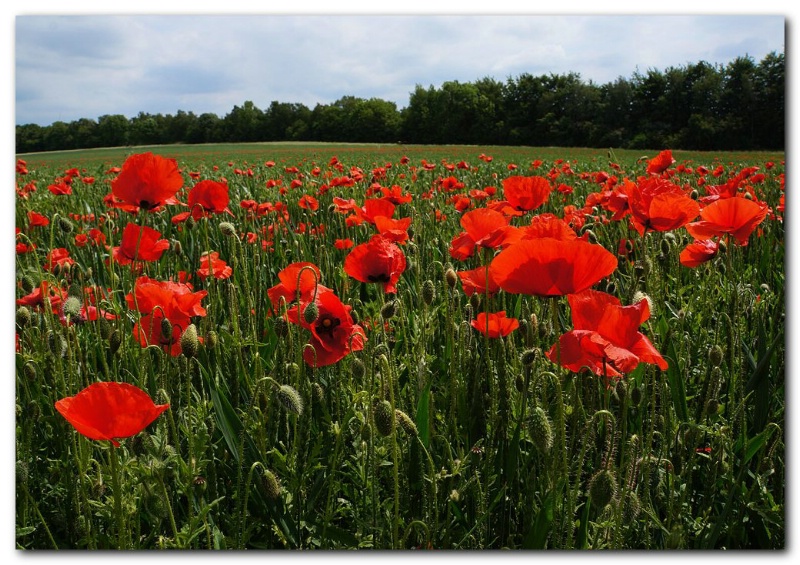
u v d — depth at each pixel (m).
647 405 2.98
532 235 2.89
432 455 2.67
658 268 4.44
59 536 2.63
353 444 2.66
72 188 12.79
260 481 2.24
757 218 3.39
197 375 3.07
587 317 2.16
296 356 2.84
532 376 2.84
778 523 2.43
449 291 3.48
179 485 2.39
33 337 3.37
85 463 2.36
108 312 3.50
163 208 7.43
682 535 2.21
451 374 2.77
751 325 3.96
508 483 2.43
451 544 2.38
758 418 2.98
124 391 1.79
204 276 4.18
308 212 7.62
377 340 3.38
